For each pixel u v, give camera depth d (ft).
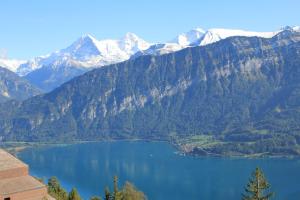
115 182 632.38
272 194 437.58
